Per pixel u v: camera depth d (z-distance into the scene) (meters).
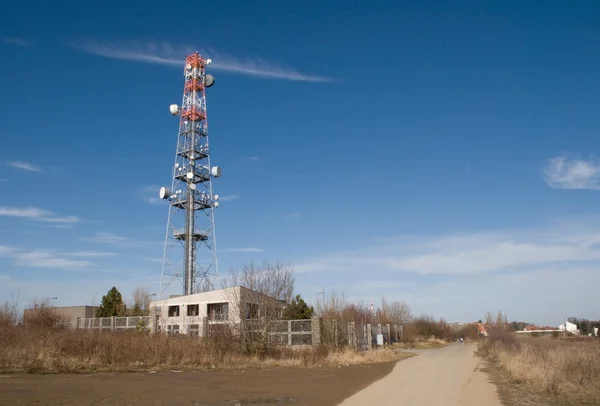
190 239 55.66
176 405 13.77
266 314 29.92
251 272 31.16
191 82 60.03
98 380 18.20
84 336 25.17
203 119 59.78
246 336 29.02
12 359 20.59
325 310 40.50
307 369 25.67
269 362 27.20
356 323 41.53
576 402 15.81
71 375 19.48
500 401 15.83
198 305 50.22
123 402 13.76
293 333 34.31
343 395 16.48
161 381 18.78
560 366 21.17
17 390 14.98
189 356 26.17
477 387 19.39
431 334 101.38
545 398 16.59
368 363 31.34
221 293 48.72
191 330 35.16
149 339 26.98
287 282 31.83
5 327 26.44
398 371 26.14
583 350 24.67
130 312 55.75
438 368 28.69
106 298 55.97
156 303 53.81
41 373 19.52
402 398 16.06
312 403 14.73
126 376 20.02
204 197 57.88
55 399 13.67
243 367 25.53
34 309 40.56
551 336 87.56
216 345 28.45
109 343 24.75
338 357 30.56
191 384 18.30
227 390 17.12
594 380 19.34
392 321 83.12
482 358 39.50
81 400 13.71
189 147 58.16
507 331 48.56
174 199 57.06
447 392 17.78
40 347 22.77
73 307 67.00
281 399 15.38
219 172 59.19
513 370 23.70
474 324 122.94
